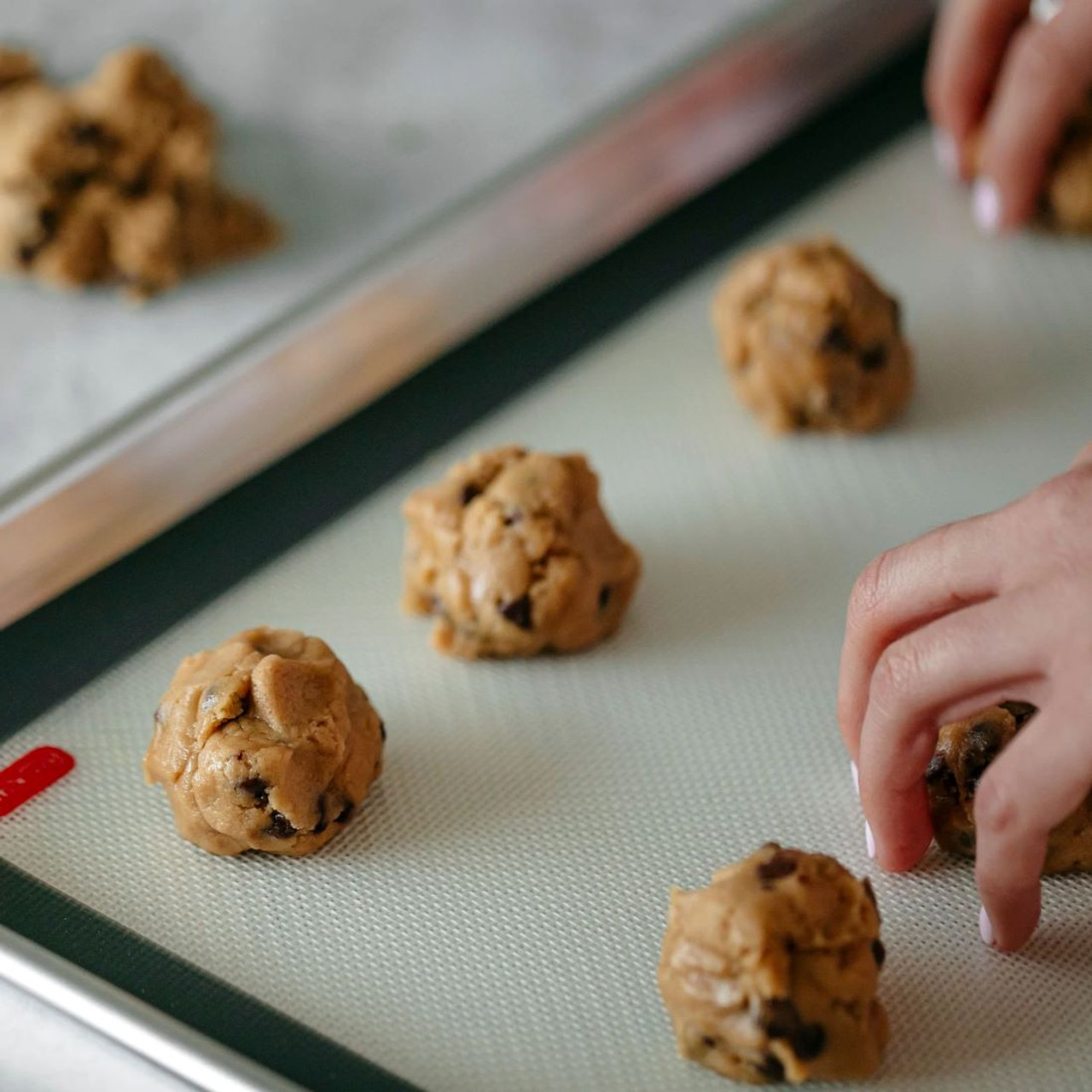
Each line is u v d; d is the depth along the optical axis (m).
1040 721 0.60
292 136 0.91
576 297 0.83
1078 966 0.64
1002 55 0.85
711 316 0.83
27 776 0.68
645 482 0.77
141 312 0.84
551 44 0.96
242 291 0.85
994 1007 0.63
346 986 0.64
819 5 0.92
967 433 0.79
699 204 0.87
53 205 0.84
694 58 0.90
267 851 0.67
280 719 0.66
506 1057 0.62
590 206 0.87
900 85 0.93
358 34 0.97
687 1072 0.62
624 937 0.65
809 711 0.70
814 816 0.67
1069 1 0.82
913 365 0.80
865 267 0.85
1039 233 0.86
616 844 0.67
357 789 0.67
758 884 0.62
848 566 0.75
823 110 0.91
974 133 0.87
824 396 0.78
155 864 0.66
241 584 0.74
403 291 0.82
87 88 0.87
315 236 0.87
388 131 0.91
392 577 0.74
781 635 0.73
